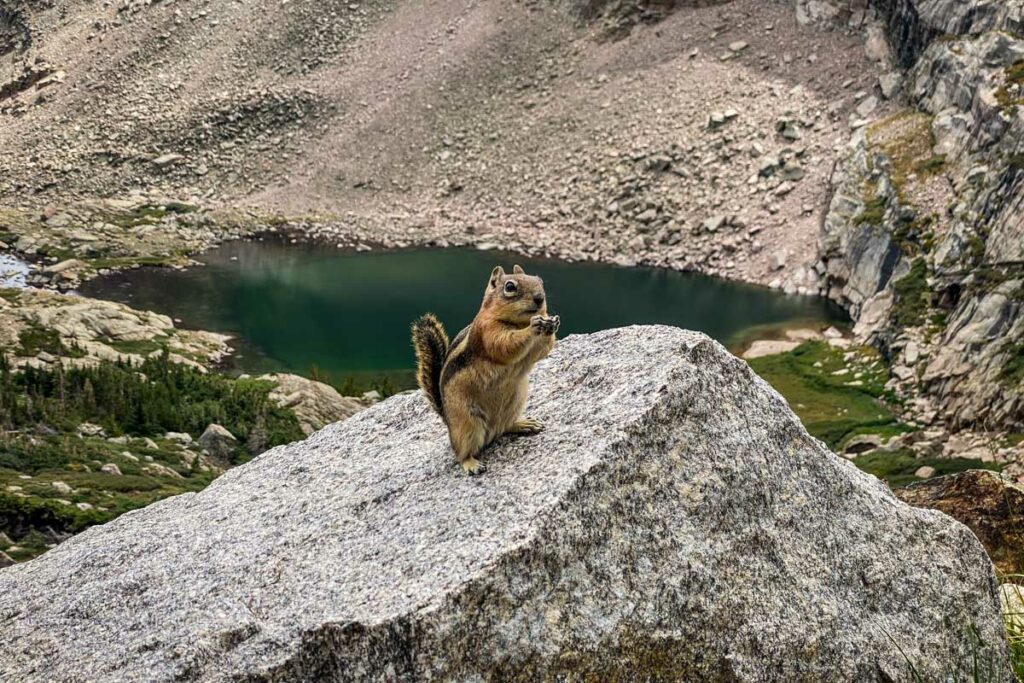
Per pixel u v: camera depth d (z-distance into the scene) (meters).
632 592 5.90
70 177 109.38
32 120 120.38
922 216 59.91
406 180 102.31
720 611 6.06
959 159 61.62
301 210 100.62
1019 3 65.19
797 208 79.38
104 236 90.31
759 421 7.04
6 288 66.38
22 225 91.50
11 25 139.88
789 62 94.00
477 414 6.64
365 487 7.21
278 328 68.75
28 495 34.47
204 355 61.97
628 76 101.94
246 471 8.49
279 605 5.97
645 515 6.20
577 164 95.56
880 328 54.53
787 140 86.25
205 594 6.26
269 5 127.00
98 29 132.00
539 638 5.62
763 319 65.25
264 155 109.62
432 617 5.45
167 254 87.00
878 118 81.25
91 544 7.54
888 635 6.42
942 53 70.00
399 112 109.44
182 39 126.12
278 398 51.91
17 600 6.89
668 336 7.65
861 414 46.91
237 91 116.94
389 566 5.97
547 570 5.79
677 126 93.50
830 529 6.72
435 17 119.12
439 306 73.19
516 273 6.38
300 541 6.63
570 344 8.29
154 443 44.69
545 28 111.31
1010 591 8.77
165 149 112.06
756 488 6.62
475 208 96.00
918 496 13.19
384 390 55.28
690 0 105.56
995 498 12.47
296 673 5.50
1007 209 49.56
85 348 57.53
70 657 6.04
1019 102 57.38
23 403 45.88
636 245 83.69
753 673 6.01
